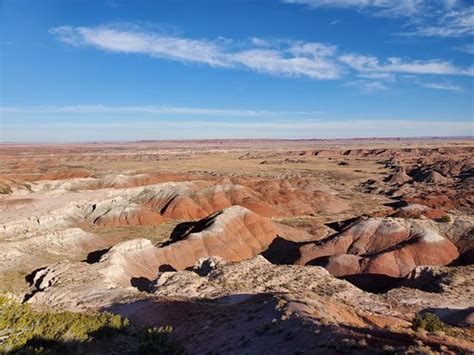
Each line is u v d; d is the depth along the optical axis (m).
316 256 65.31
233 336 19.88
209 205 96.81
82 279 43.66
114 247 57.78
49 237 64.25
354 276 56.81
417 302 37.34
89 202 88.62
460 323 29.17
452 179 149.12
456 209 99.62
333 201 109.62
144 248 60.34
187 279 41.88
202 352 19.56
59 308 33.62
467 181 137.25
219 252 66.75
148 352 17.70
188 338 22.50
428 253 60.47
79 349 16.92
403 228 67.06
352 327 16.78
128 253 57.91
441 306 36.38
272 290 38.09
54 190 104.19
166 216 91.56
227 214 76.19
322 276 44.75
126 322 20.75
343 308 24.05
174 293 38.28
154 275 56.91
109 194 98.12
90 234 69.69
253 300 27.22
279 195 108.44
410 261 59.00
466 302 37.53
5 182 108.00
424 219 73.62
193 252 64.94
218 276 44.06
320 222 92.12
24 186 109.44
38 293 39.72
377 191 134.75
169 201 97.12
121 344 18.52
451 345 14.87
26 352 14.59
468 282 42.72
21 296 42.66
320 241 69.81
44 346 15.98
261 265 47.84
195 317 25.45
